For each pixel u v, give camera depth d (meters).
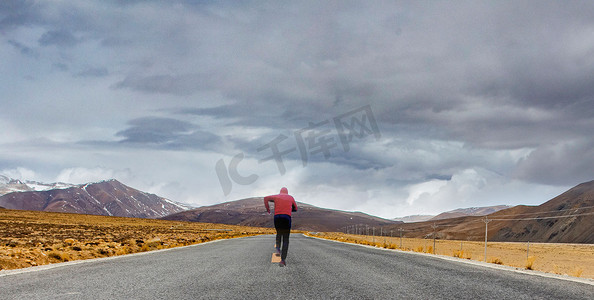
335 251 19.28
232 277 8.91
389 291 7.01
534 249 87.69
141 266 11.78
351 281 8.25
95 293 6.93
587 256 63.53
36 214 145.25
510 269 11.98
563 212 177.25
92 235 48.50
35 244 27.50
